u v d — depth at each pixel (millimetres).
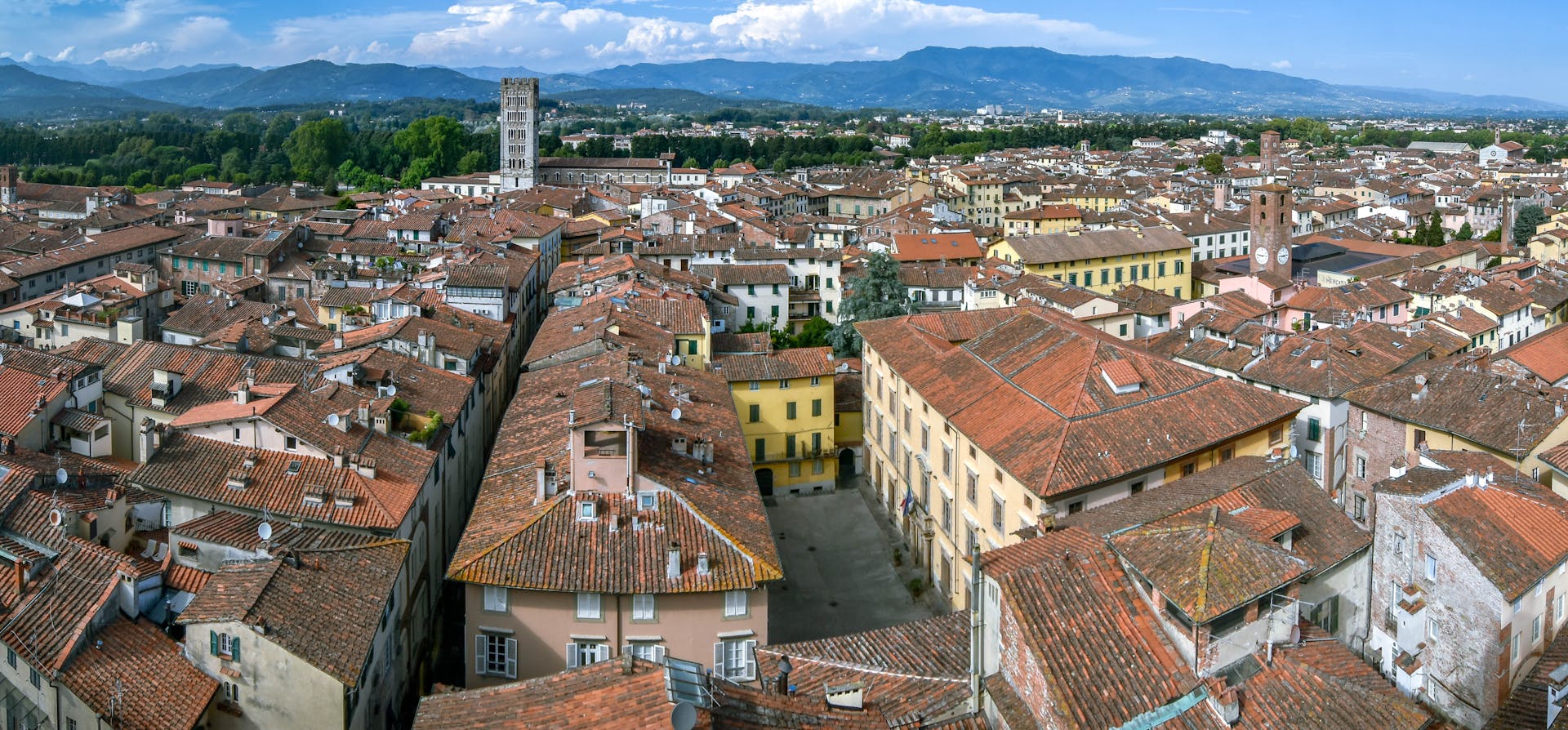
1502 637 70750
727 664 75312
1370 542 68312
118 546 78938
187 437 87312
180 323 153750
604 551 75875
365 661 66500
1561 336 142375
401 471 89438
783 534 121438
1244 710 49281
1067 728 46812
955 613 70000
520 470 87812
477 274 164375
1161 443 89188
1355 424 120188
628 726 44844
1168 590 50969
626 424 79812
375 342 126625
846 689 52281
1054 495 82062
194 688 64000
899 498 120250
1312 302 190750
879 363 129000
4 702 66375
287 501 82375
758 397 132125
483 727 47062
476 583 73312
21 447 89875
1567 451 97312
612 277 174000
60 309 152625
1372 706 49594
